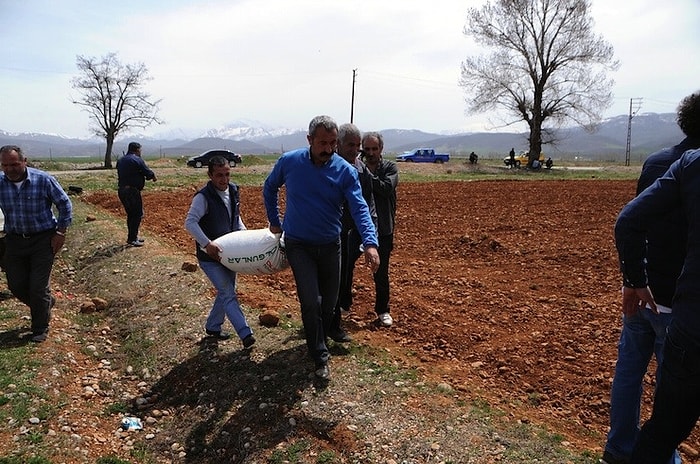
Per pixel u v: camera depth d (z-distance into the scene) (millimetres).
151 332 6488
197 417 4832
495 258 10648
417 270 9578
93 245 10789
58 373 5473
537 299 7793
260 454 4180
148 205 17828
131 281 8359
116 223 13047
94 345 6371
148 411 5074
